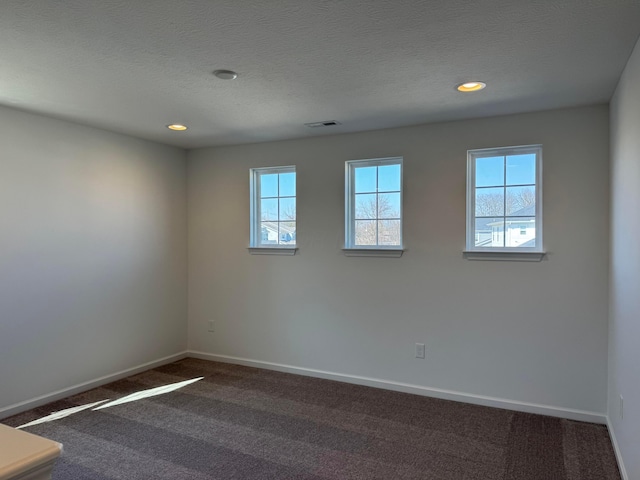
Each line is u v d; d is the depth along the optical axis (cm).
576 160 312
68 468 247
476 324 343
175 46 215
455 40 209
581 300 311
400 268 370
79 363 367
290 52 222
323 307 404
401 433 292
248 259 442
